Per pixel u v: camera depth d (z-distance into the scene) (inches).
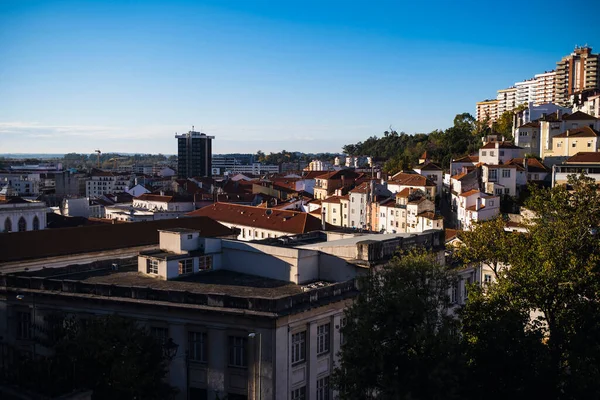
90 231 2842.0
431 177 6058.1
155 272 1920.5
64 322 1654.8
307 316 1573.6
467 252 2144.4
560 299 1715.1
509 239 2059.5
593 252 1827.0
